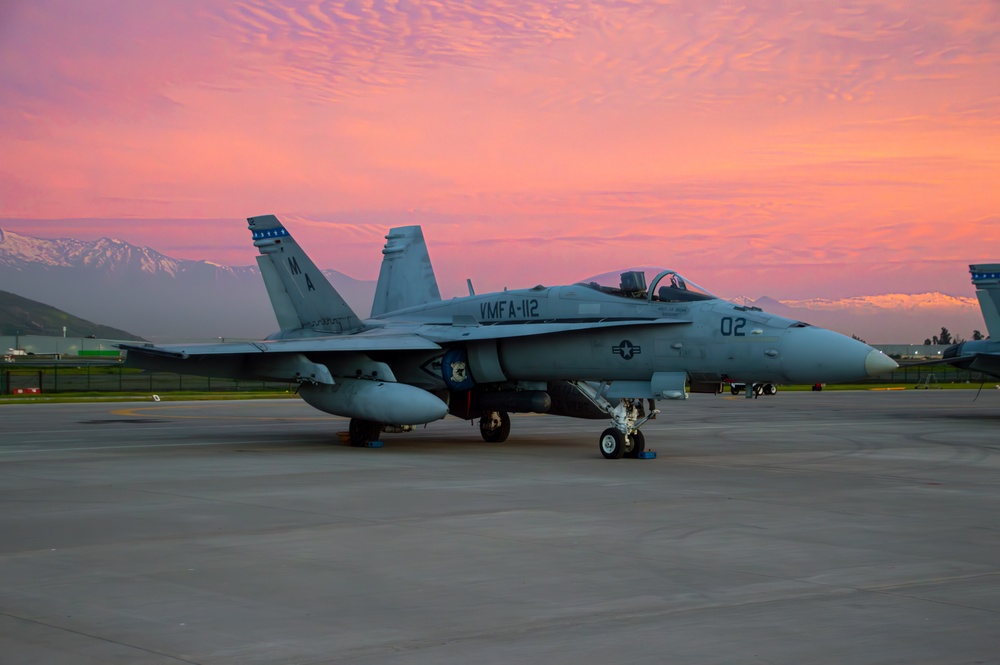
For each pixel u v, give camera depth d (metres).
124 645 6.41
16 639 6.54
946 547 9.72
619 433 19.06
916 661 6.09
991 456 19.80
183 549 9.58
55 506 12.45
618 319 20.11
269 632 6.71
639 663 6.05
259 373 21.89
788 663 6.05
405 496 13.45
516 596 7.69
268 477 15.77
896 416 34.97
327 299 25.12
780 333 17.95
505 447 22.03
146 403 45.41
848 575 8.43
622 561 9.00
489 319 22.62
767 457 19.58
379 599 7.60
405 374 22.78
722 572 8.54
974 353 34.56
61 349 131.50
